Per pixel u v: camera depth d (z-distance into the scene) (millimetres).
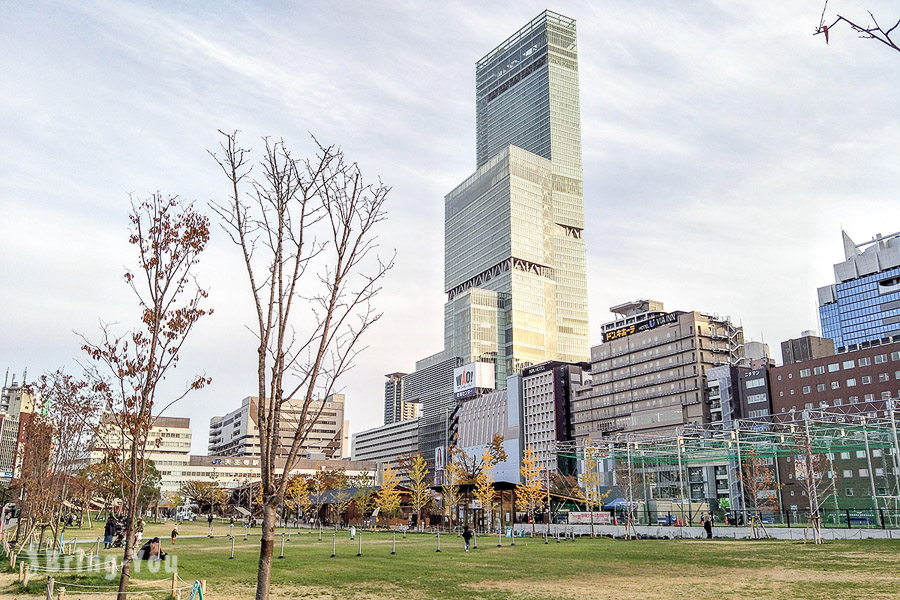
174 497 176000
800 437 77500
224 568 35625
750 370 154625
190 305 19422
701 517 85375
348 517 114375
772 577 30000
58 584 25703
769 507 101500
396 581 30250
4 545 38844
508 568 35844
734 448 82625
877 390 122812
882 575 29609
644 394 186125
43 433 38062
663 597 24656
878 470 105688
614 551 48188
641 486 123750
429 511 110312
